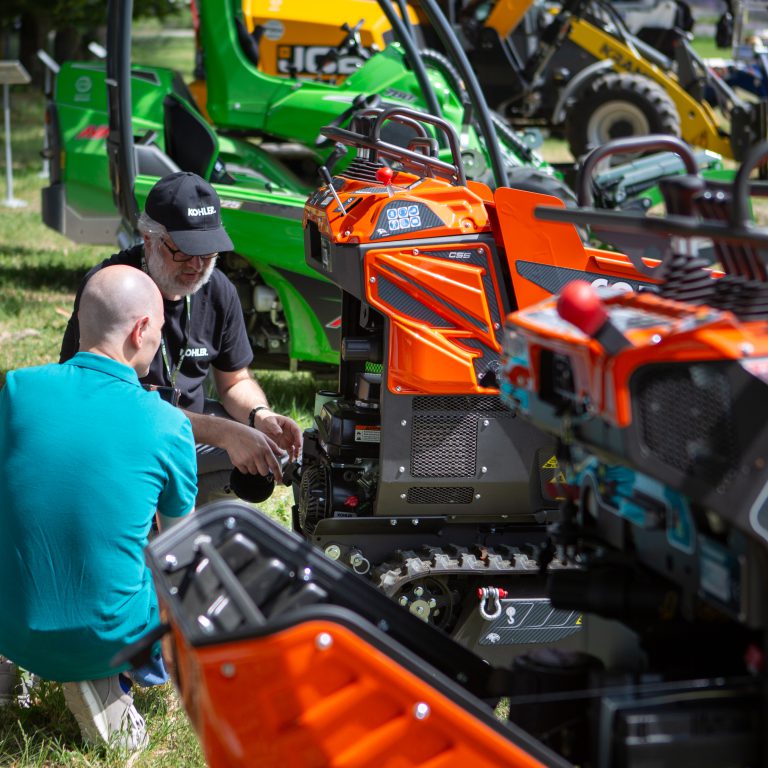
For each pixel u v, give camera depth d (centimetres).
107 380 770
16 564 752
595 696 529
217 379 1057
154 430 766
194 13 2333
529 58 3231
